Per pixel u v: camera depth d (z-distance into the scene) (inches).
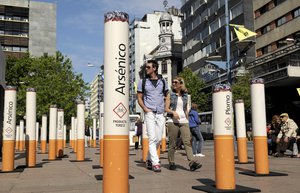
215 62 1091.9
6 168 331.9
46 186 230.5
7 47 3021.7
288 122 494.3
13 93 337.4
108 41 161.2
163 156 515.2
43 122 699.4
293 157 486.9
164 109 319.0
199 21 2271.2
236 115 405.1
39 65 1760.6
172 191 202.4
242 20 1777.8
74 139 756.6
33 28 3097.9
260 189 206.4
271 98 1573.6
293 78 1352.1
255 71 1592.0
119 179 153.8
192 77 2000.5
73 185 233.3
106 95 158.9
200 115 1731.1
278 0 1603.1
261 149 276.5
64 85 1739.7
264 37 1685.5
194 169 310.3
